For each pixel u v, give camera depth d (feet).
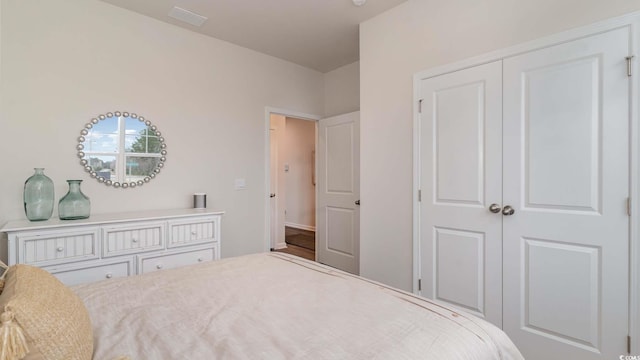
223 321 3.36
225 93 10.59
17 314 2.06
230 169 10.71
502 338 3.28
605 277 5.33
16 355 1.96
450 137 7.31
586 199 5.51
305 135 22.03
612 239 5.26
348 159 12.16
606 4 5.31
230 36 10.17
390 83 8.50
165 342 2.94
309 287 4.37
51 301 2.45
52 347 2.17
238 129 10.93
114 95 8.33
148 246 7.54
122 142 8.45
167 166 9.28
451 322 3.32
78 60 7.80
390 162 8.51
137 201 8.72
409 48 8.09
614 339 5.25
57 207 7.46
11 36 6.97
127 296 4.07
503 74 6.48
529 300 6.16
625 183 5.14
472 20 6.93
